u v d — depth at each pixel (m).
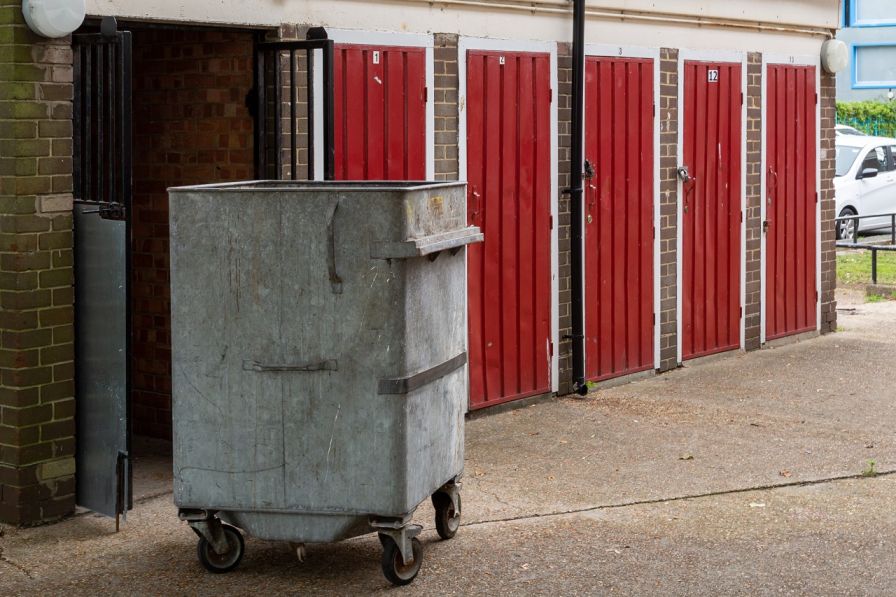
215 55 9.02
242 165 8.96
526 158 10.64
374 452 6.31
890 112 35.00
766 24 13.24
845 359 12.91
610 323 11.59
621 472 8.66
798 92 13.87
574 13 10.89
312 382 6.33
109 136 7.26
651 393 11.31
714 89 12.63
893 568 6.77
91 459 7.45
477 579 6.61
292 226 6.26
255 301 6.33
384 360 6.26
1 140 7.14
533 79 10.67
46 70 7.18
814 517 7.66
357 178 9.29
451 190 6.73
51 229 7.27
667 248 12.18
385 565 6.46
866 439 9.59
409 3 9.64
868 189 23.72
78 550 7.02
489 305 10.38
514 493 8.16
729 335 13.05
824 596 6.38
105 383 7.31
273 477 6.41
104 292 7.27
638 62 11.69
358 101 9.28
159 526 7.45
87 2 7.61
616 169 11.55
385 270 6.21
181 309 6.40
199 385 6.43
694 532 7.37
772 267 13.60
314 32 8.52
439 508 7.14
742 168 13.06
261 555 6.96
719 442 9.51
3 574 6.64
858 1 23.88
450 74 9.96
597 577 6.63
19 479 7.28
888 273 19.64
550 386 11.02
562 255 11.05
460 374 7.01
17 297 7.16
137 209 9.58
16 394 7.22
